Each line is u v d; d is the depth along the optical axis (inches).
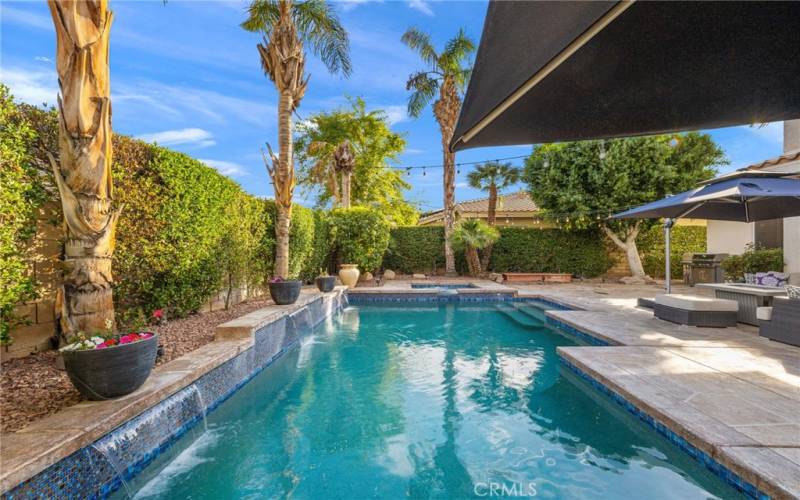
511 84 59.4
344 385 181.0
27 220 147.9
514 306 426.0
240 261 298.7
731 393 132.2
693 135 530.6
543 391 171.3
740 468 90.0
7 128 137.2
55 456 81.2
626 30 55.3
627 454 116.9
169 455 119.0
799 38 59.4
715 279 498.0
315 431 135.0
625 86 67.7
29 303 154.7
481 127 71.5
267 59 354.0
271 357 219.5
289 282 287.3
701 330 237.0
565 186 576.4
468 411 150.9
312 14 353.7
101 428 94.3
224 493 100.2
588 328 247.6
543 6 47.6
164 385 121.6
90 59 130.7
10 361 146.5
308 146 853.8
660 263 636.1
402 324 329.4
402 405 157.4
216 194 263.9
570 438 128.0
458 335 286.5
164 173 211.8
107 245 140.1
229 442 127.3
